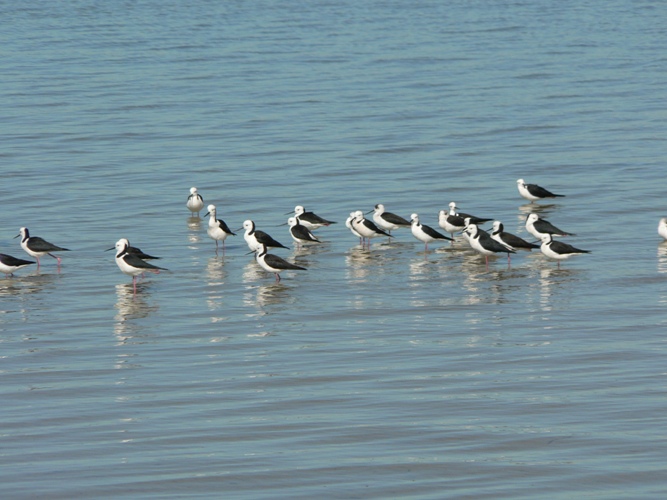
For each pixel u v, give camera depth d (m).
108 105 76.75
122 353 33.53
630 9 130.00
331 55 98.50
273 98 79.31
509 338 34.16
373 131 68.38
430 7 132.38
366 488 24.95
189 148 64.25
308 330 35.31
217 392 30.38
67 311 37.44
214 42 106.38
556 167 58.91
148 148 64.25
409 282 40.16
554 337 34.16
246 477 25.48
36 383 31.22
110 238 46.56
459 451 26.61
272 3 136.25
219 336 34.91
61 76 88.19
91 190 54.84
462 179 56.75
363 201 52.59
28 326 35.97
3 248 45.28
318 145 64.75
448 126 69.69
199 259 43.66
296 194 54.06
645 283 39.34
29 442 27.42
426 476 25.45
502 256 43.41
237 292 39.31
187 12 128.62
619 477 25.19
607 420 28.06
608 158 60.53
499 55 98.38
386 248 45.00
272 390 30.45
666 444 26.66
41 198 53.22
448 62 94.81
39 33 112.88
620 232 46.41
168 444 27.23
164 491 24.89
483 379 30.94
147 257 40.16
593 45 103.88
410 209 51.03
